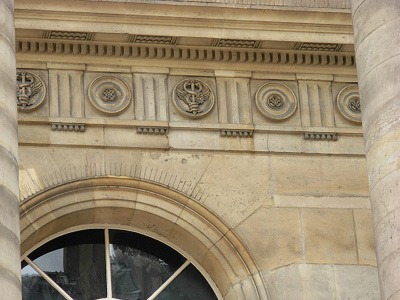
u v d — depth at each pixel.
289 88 26.41
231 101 26.12
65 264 25.44
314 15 25.91
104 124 25.45
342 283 25.28
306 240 25.47
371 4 21.70
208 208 25.39
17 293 18.47
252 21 25.81
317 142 26.16
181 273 25.75
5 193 18.78
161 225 25.61
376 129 20.94
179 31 25.69
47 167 25.11
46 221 24.95
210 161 25.69
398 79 20.91
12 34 20.17
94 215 25.44
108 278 25.47
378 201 20.59
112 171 25.30
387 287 20.08
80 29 25.38
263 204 25.61
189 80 26.08
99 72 25.89
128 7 25.36
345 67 26.56
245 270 25.27
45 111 25.42
